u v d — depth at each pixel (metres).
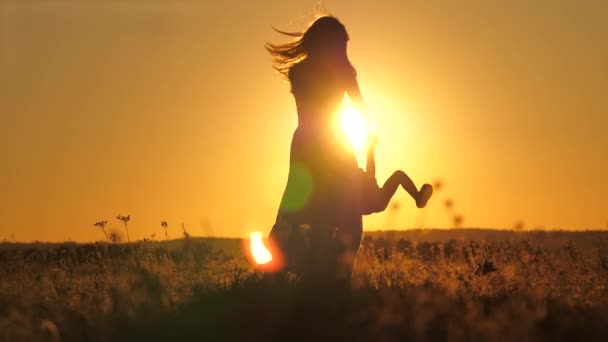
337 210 14.91
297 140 15.12
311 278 13.91
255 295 12.55
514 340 10.25
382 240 18.98
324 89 15.00
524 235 21.14
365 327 10.77
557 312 12.09
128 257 17.14
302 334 10.80
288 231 14.67
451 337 10.31
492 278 15.12
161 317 11.60
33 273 16.64
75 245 19.98
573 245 18.73
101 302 12.65
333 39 15.05
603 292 14.37
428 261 17.45
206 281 14.13
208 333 11.14
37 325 11.50
